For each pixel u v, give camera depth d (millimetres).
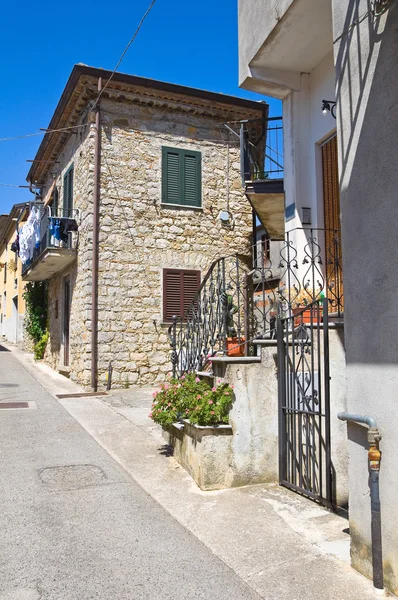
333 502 4684
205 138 12984
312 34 5773
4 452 6250
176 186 12539
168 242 12281
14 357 18719
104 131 11906
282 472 4984
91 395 10570
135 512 4398
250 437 5039
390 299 2982
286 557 3539
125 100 12133
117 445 6629
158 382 11789
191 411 4973
